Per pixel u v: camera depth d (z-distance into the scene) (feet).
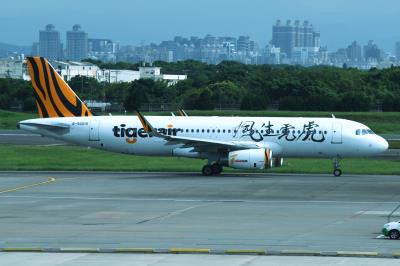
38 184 538.06
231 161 586.04
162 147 616.39
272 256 288.51
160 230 353.92
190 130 617.62
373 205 440.86
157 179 572.92
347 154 606.14
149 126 582.35
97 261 278.87
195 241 323.78
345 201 457.27
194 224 371.97
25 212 412.36
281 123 610.65
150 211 416.67
